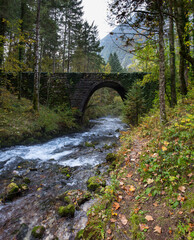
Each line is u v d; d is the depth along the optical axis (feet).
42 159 26.45
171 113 21.45
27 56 66.03
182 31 20.04
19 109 41.98
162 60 17.97
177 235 5.90
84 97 58.80
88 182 16.62
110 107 130.41
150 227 6.93
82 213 11.36
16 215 11.89
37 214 11.91
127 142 21.98
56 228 10.22
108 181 15.75
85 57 110.42
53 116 50.03
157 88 52.70
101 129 60.54
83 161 24.88
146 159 13.15
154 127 20.76
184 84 25.23
